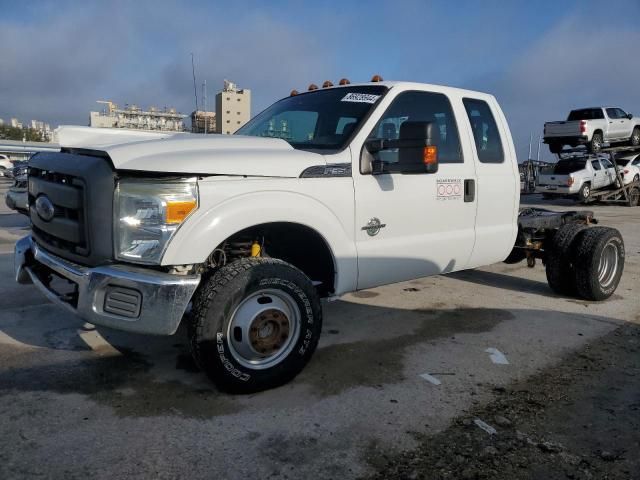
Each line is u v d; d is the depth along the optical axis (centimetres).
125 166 303
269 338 341
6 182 3541
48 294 350
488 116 514
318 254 402
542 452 284
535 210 648
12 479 250
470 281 675
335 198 377
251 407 326
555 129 2106
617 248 584
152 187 309
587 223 651
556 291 601
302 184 359
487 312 537
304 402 334
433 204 445
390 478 259
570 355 422
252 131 475
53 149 433
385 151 420
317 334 358
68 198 323
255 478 256
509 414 324
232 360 326
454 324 496
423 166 381
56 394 338
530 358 415
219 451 278
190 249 312
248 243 377
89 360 393
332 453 279
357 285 404
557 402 341
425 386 361
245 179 335
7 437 287
